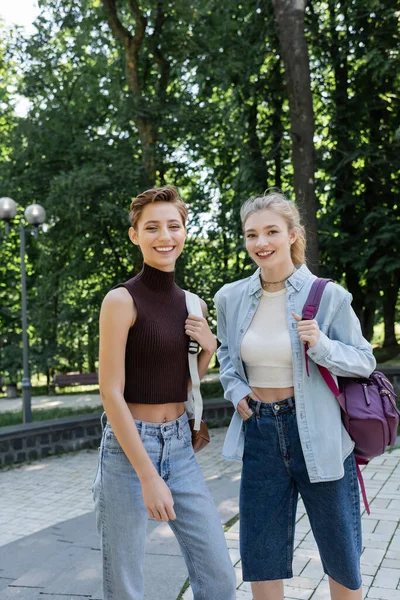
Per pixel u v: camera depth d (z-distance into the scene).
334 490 2.08
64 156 13.81
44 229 14.59
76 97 15.24
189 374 2.07
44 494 6.85
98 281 16.75
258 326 2.22
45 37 14.37
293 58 10.53
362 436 2.07
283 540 2.23
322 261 13.15
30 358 18.88
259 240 2.16
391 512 4.15
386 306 15.61
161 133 13.75
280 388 2.17
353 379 2.15
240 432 2.27
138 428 1.93
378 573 3.12
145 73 14.88
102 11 14.26
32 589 3.18
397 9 12.20
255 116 13.48
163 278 1.99
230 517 4.16
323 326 2.12
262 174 13.51
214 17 13.06
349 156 12.66
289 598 2.84
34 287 19.41
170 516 1.80
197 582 1.99
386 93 13.49
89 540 4.01
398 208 13.62
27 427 8.71
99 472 1.96
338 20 13.20
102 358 1.88
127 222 13.44
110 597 1.92
